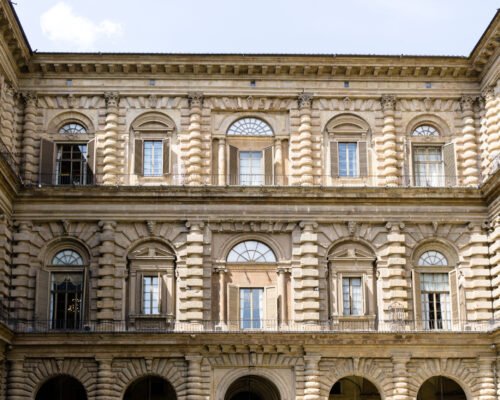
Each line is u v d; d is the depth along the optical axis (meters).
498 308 51.41
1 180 48.62
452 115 55.72
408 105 55.72
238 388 55.03
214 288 52.16
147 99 55.03
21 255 51.59
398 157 54.84
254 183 54.66
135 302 51.69
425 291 53.03
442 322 52.62
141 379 52.91
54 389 55.53
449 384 57.19
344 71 55.47
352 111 55.44
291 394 50.31
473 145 54.84
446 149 55.22
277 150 54.78
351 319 51.78
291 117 55.12
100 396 49.34
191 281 51.72
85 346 49.91
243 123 55.38
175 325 51.34
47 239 52.19
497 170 49.72
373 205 53.25
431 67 55.28
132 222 52.50
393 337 50.56
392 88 55.69
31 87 54.59
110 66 54.59
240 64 54.78
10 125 52.44
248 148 55.06
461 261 52.91
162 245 52.62
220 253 52.53
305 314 51.53
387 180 54.12
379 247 52.94
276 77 55.44
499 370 50.59
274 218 52.81
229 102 55.19
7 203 50.78
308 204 53.06
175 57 54.53
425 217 53.22
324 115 55.34
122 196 52.34
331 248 52.97
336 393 58.06
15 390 49.19
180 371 50.31
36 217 52.12
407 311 52.00
